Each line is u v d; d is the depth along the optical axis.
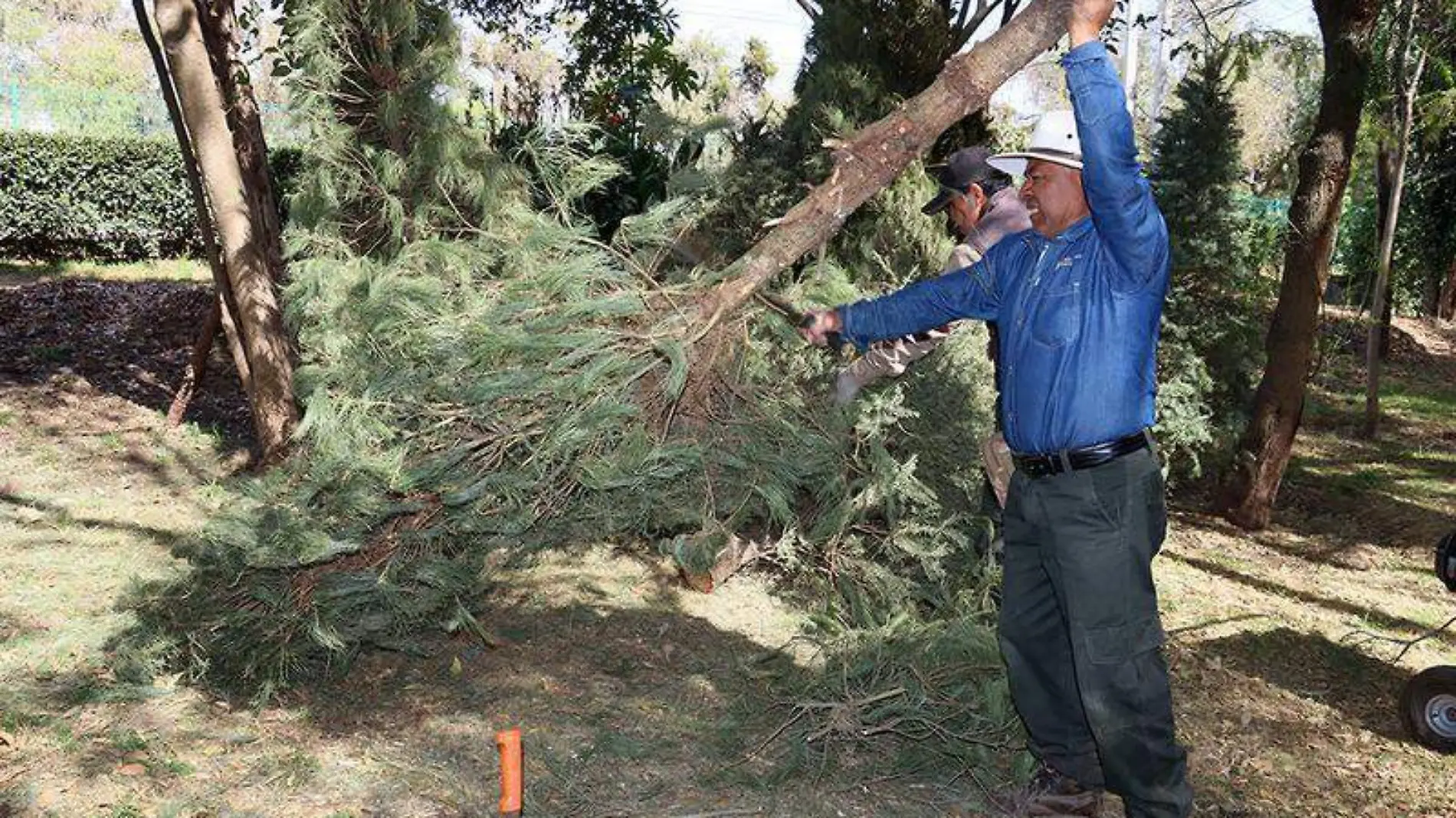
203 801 3.77
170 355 11.09
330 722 4.46
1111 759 3.50
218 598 4.62
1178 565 8.23
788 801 4.04
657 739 4.47
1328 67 9.16
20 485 7.25
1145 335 3.39
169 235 17.88
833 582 5.38
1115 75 3.20
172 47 6.70
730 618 5.88
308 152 5.67
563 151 5.37
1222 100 9.27
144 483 7.52
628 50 11.10
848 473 5.46
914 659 4.42
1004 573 3.82
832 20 7.04
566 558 6.50
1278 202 14.33
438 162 5.51
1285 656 6.47
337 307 5.11
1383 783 4.90
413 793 3.93
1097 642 3.43
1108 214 3.25
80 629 5.06
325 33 5.59
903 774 4.30
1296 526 9.64
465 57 6.11
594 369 3.91
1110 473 3.41
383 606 4.66
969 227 4.92
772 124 7.19
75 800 3.71
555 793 4.00
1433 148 19.34
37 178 16.80
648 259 4.74
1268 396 9.34
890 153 3.96
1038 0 3.70
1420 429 14.02
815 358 5.00
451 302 4.46
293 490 4.42
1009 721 4.31
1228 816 4.45
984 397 5.81
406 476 4.15
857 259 6.48
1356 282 18.83
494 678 4.98
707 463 4.44
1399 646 6.77
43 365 10.34
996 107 13.96
